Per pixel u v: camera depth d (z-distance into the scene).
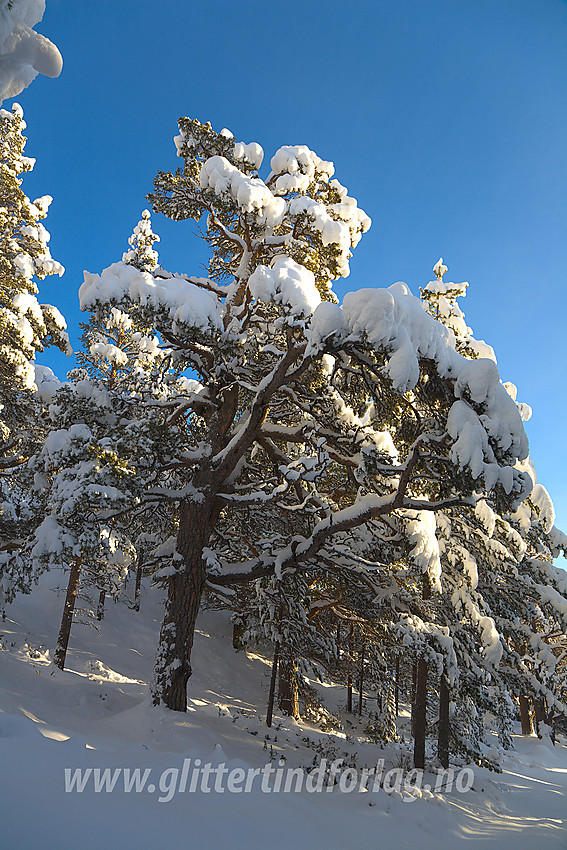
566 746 33.34
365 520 11.54
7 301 17.81
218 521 17.00
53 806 4.47
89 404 12.66
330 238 12.82
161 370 14.27
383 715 17.97
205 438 14.93
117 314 22.62
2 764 5.03
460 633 14.20
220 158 13.34
